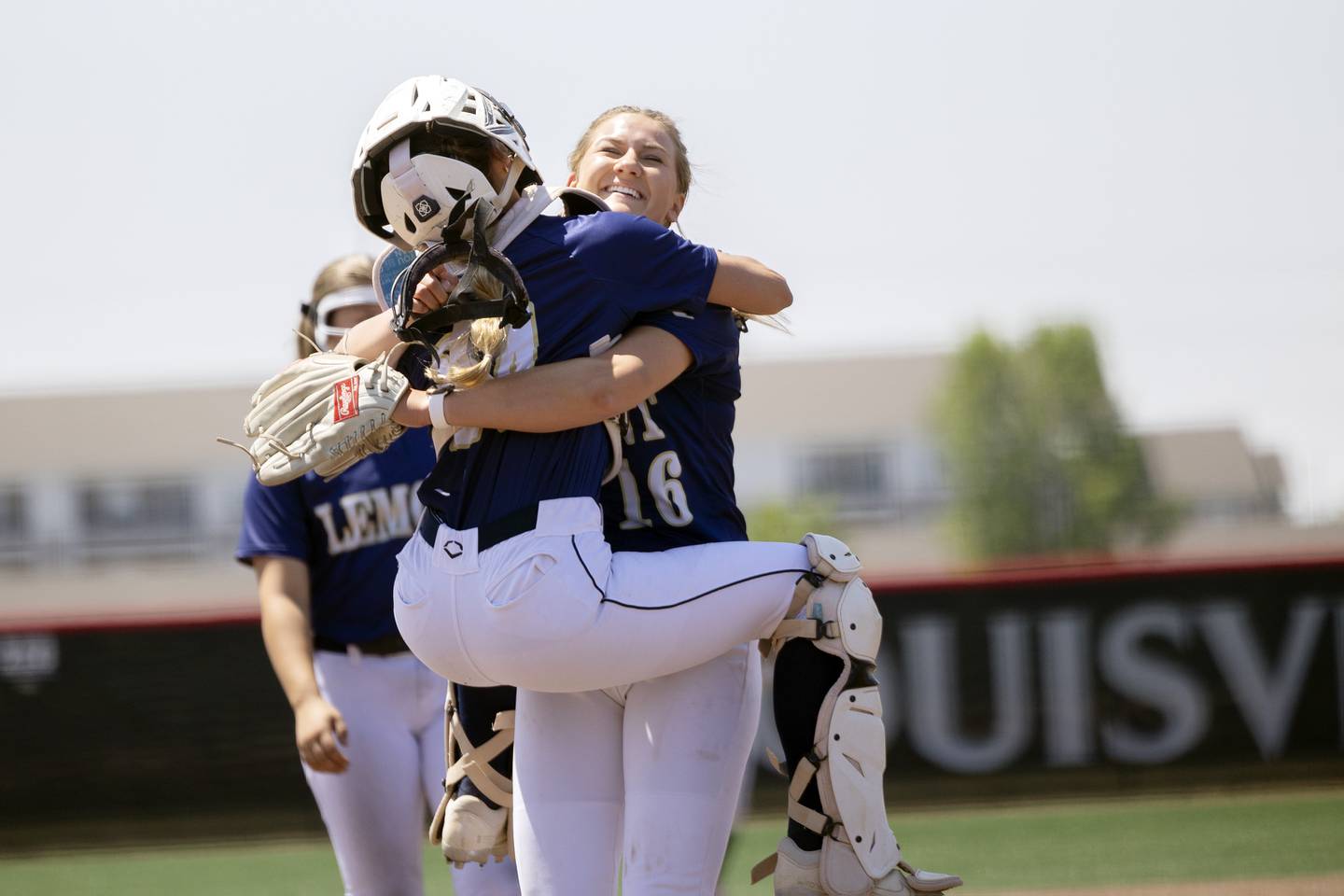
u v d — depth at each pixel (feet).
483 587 29.32
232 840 111.65
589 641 29.48
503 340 29.04
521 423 29.14
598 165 38.01
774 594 31.35
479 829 36.22
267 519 47.98
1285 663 114.52
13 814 111.24
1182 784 114.11
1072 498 388.78
